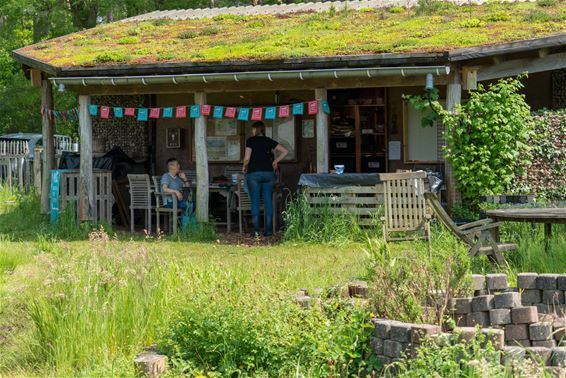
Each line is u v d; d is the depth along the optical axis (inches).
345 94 779.4
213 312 300.8
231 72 658.8
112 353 312.2
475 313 295.6
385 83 631.2
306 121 789.9
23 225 735.1
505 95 604.1
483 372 236.5
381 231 587.5
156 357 285.7
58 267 357.4
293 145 791.1
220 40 742.5
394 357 274.8
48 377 297.0
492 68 627.2
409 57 611.2
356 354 281.1
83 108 716.0
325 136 650.8
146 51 724.0
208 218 686.5
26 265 511.8
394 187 478.3
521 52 625.3
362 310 296.4
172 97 838.5
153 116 699.4
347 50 638.5
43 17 1343.5
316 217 624.7
